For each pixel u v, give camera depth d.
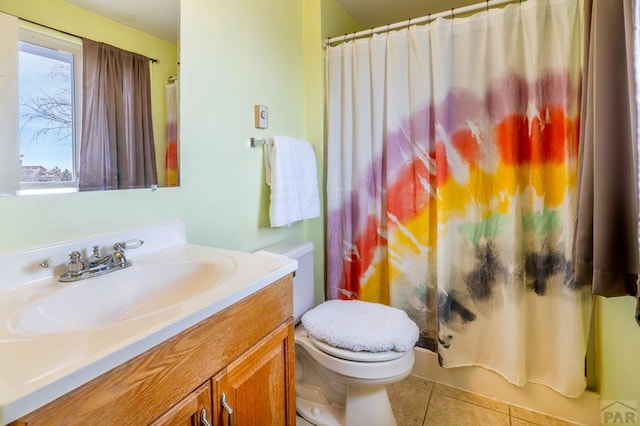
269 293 0.81
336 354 1.18
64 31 0.83
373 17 2.12
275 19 1.56
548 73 1.30
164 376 0.54
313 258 1.66
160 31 1.04
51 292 0.69
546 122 1.32
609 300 1.18
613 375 1.16
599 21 0.97
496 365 1.47
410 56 1.56
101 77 0.90
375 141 1.68
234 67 1.32
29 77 0.76
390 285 1.67
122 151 0.95
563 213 1.29
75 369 0.42
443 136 1.47
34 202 0.77
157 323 0.54
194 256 0.96
